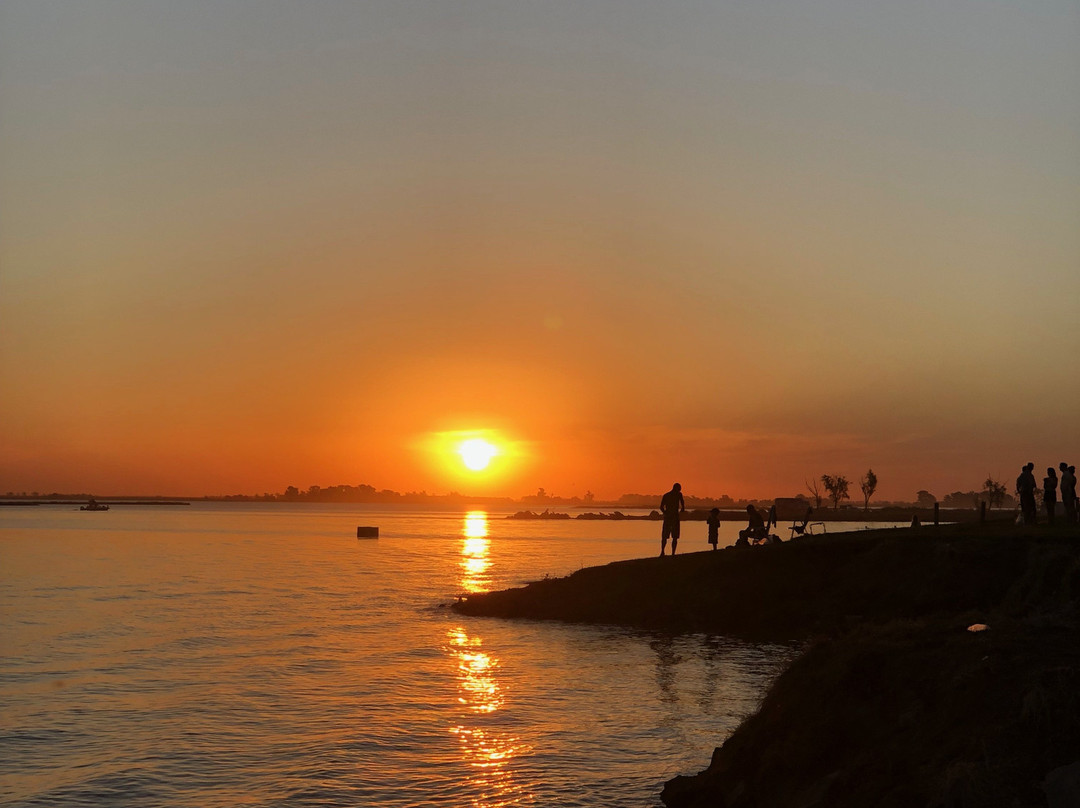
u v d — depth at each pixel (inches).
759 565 1389.0
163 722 752.3
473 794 567.2
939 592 1149.1
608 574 1552.7
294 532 5797.2
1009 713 438.6
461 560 3073.3
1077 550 1087.6
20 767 625.0
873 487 6683.1
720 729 731.4
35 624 1379.2
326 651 1130.0
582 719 765.3
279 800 554.9
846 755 486.3
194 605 1653.5
